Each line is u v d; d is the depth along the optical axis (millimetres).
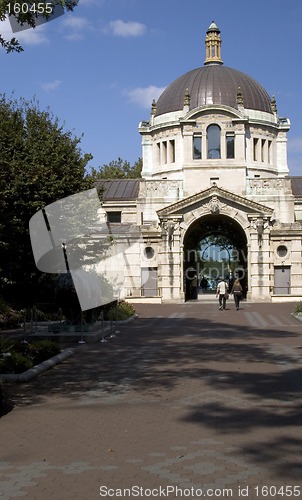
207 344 23781
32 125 33844
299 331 29156
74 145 33531
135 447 9703
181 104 70250
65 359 19922
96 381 15836
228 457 9070
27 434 10648
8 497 7570
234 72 73125
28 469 8664
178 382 15508
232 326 32250
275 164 71188
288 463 8758
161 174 70438
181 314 42219
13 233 23594
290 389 14414
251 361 19078
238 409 12367
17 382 15680
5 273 25031
